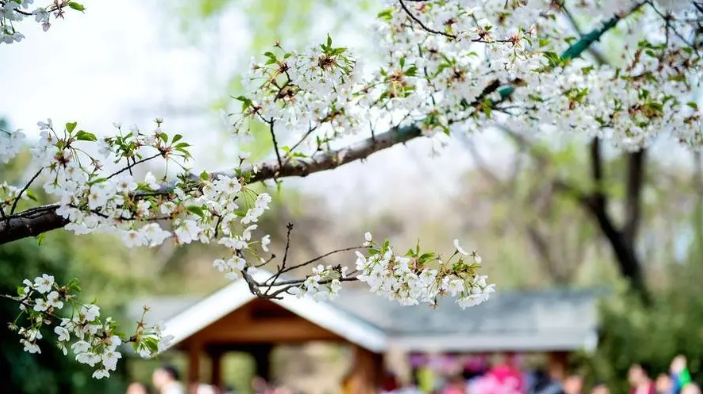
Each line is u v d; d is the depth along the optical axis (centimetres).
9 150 271
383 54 381
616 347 1424
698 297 1489
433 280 304
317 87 328
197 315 1155
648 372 1389
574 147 1514
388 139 380
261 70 334
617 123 399
